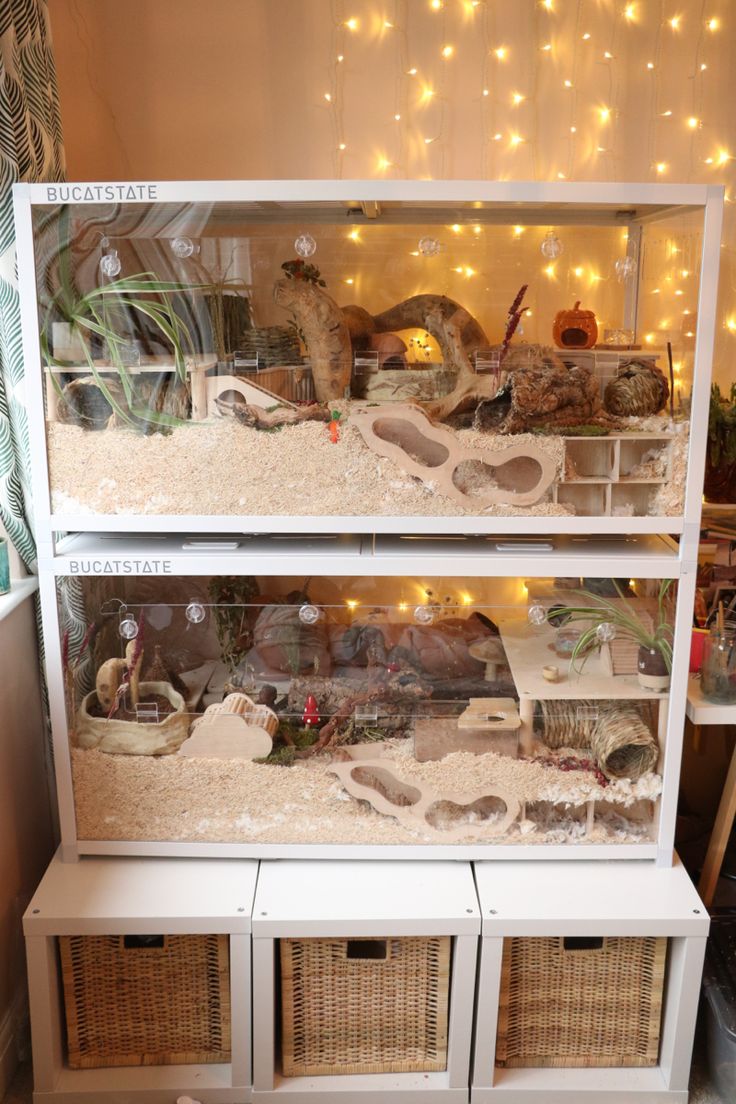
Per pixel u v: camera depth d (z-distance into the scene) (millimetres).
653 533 1693
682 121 2084
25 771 1935
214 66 2064
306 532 1716
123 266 1625
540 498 1684
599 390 1652
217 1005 1790
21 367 1771
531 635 1770
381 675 1784
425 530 1698
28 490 1844
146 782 1820
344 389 1663
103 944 1749
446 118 2086
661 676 1760
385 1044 1798
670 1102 1767
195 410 1666
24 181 1734
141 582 1752
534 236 1635
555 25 2041
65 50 2055
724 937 1925
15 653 1878
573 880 1790
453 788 1812
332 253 1633
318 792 1814
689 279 1606
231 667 1787
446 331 1649
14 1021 1862
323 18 2037
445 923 1675
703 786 2404
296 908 1697
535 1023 1800
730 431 1997
